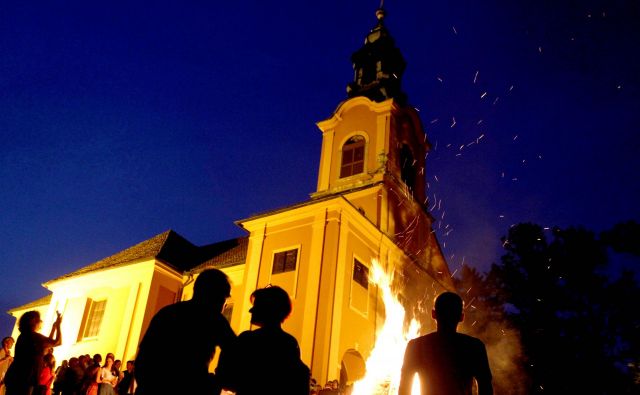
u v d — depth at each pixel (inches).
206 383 128.6
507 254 904.3
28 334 252.7
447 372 133.1
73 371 498.9
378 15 1104.2
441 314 143.9
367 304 721.6
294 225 744.3
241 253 945.5
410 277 845.2
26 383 242.8
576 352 788.0
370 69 1047.0
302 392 131.3
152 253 932.6
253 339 133.0
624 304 802.8
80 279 969.5
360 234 747.4
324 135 991.6
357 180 892.0
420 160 1015.6
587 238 859.4
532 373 797.9
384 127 919.7
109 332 866.1
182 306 137.6
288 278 704.4
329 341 626.5
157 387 125.1
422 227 961.5
